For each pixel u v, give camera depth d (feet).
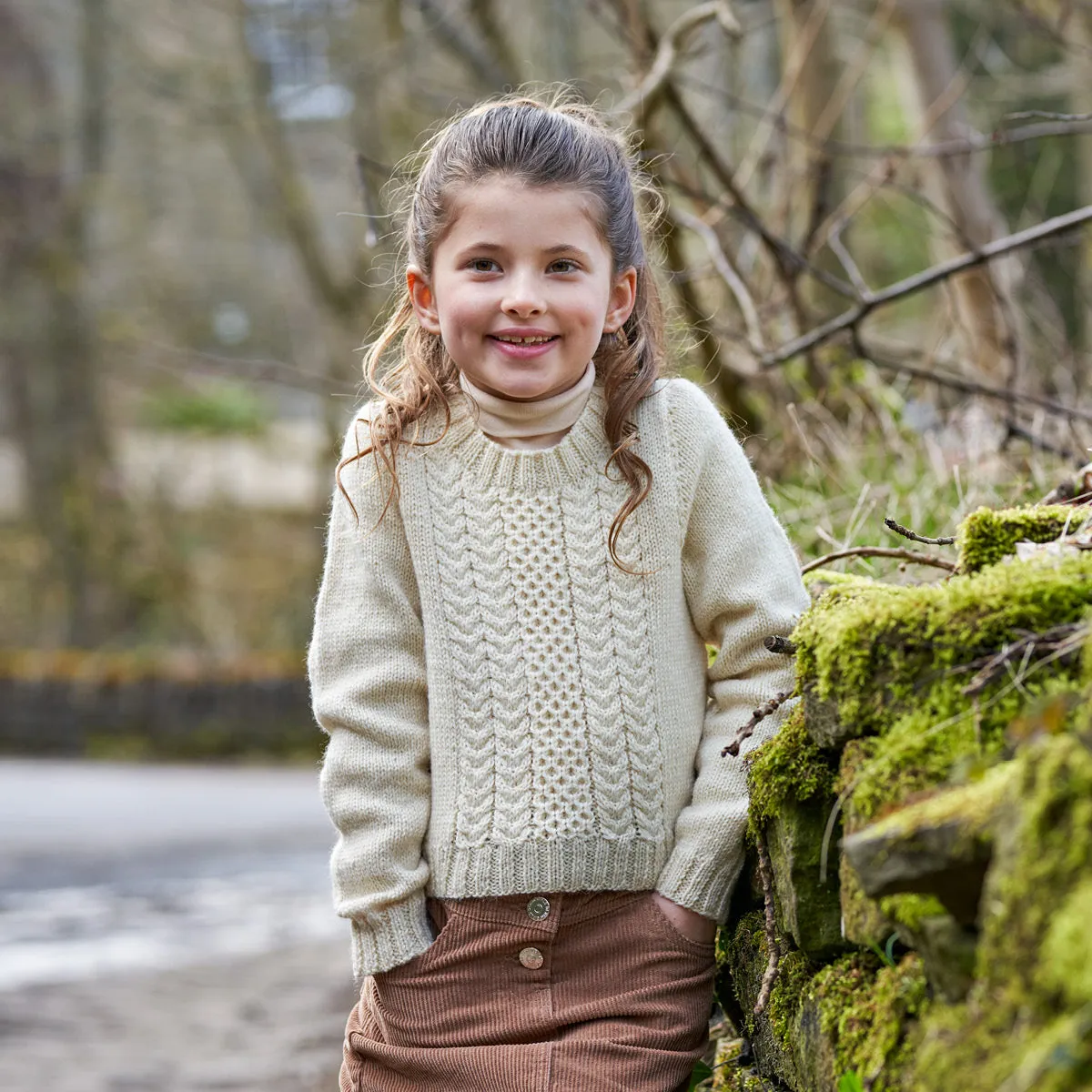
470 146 6.76
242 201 64.80
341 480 7.07
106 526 58.75
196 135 53.31
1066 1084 3.65
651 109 14.53
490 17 22.99
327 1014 16.34
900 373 13.47
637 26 15.70
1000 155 35.76
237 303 69.00
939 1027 4.46
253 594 58.08
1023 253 16.87
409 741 6.77
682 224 14.02
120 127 60.13
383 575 6.91
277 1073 14.01
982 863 4.32
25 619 59.06
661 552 6.83
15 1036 15.64
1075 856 3.87
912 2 21.39
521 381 6.68
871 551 7.77
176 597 57.93
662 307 8.18
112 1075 14.05
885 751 5.18
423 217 6.96
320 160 49.21
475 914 6.59
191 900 23.47
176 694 44.60
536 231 6.59
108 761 44.19
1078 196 36.81
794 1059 6.07
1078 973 3.67
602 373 7.03
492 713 6.68
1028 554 6.00
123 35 53.01
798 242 17.16
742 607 6.77
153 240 65.10
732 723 6.74
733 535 6.89
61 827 30.40
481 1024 6.51
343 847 6.72
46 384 59.47
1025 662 4.99
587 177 6.72
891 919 5.00
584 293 6.69
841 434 12.88
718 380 14.29
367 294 43.91
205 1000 17.20
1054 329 15.61
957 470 10.77
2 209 58.23
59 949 20.07
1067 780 3.94
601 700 6.68
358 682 6.79
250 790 36.52
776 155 16.96
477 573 6.79
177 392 66.23
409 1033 6.59
